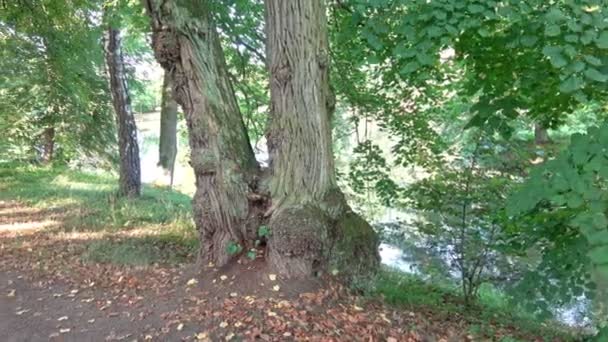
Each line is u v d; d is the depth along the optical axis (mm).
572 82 3307
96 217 9078
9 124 16094
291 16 4504
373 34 4305
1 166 15766
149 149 24125
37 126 16500
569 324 5227
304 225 4445
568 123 5820
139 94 20875
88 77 16125
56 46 14094
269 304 4184
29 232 7949
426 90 6617
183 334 3844
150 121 27516
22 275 5574
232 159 4875
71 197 11008
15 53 14859
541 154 5184
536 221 4543
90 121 16656
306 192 4660
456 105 6656
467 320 4797
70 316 4340
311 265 4512
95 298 4738
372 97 7043
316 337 3734
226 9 6910
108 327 4074
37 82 15641
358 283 4684
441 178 5719
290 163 4680
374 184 6566
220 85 4910
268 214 4758
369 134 7469
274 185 4758
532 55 4488
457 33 3801
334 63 6852
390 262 7020
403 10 4340
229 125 4922
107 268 5770
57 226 8359
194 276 4891
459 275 6293
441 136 6660
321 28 4641
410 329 4051
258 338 3715
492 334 4371
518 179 5309
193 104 4836
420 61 3859
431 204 5742
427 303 5164
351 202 7027
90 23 12484
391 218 6914
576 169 3061
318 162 4668
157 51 4812
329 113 4812
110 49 10648
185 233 8109
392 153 6816
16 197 10969
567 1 3303
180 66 4812
